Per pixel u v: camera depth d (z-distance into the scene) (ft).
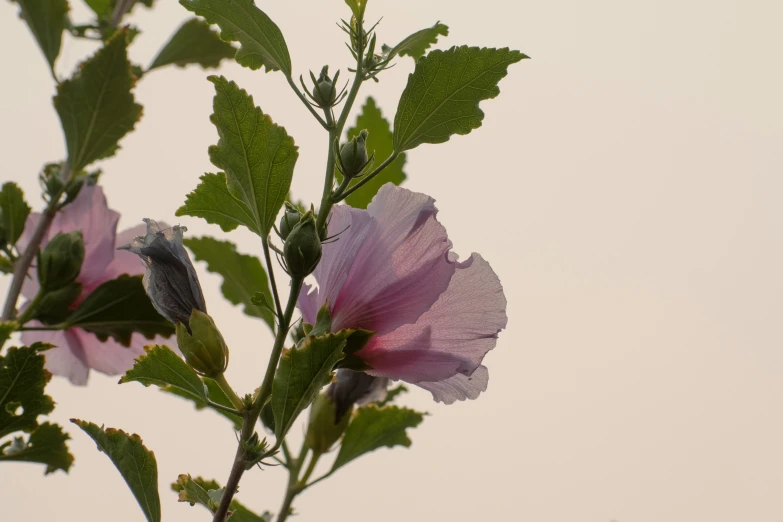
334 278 2.41
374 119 2.83
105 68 2.94
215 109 2.39
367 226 2.41
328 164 2.40
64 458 2.78
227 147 2.40
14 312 2.90
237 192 2.41
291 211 2.42
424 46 2.57
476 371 2.48
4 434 2.69
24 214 2.94
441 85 2.43
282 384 2.34
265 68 2.48
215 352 2.37
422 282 2.40
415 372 2.42
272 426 2.69
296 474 2.78
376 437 2.83
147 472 2.42
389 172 2.82
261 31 2.48
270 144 2.40
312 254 2.34
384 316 2.40
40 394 2.69
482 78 2.43
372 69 2.45
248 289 2.95
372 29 2.45
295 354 2.34
